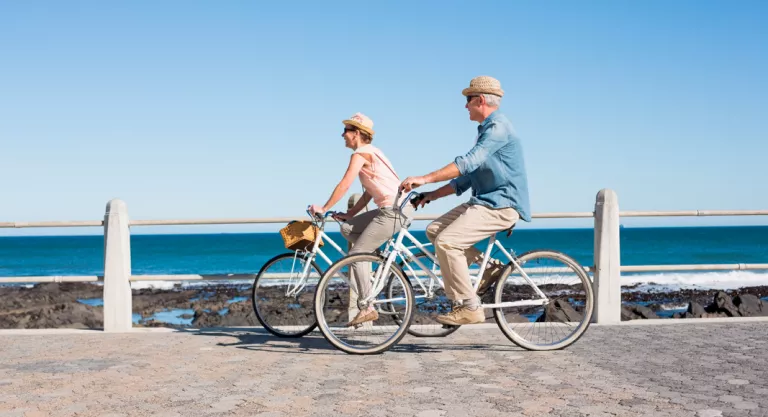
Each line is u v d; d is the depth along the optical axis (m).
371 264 5.64
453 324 5.40
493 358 5.14
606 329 6.45
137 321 16.75
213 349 5.69
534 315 5.55
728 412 3.53
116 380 4.52
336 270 5.49
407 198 5.40
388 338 5.40
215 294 22.28
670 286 27.66
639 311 15.06
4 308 21.41
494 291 5.54
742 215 7.18
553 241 94.25
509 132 5.24
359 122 5.74
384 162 5.76
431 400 3.86
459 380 4.38
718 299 15.34
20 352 5.62
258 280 6.41
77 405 3.89
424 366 4.87
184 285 27.88
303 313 6.29
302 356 5.34
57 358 5.34
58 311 18.42
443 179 5.09
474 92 5.32
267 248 79.50
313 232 5.96
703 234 116.62
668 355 5.18
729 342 5.70
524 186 5.34
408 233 5.61
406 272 5.71
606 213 6.85
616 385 4.19
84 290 28.22
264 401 3.90
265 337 6.30
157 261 61.91
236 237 135.38
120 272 6.77
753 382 4.24
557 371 4.63
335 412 3.64
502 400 3.84
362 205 6.14
